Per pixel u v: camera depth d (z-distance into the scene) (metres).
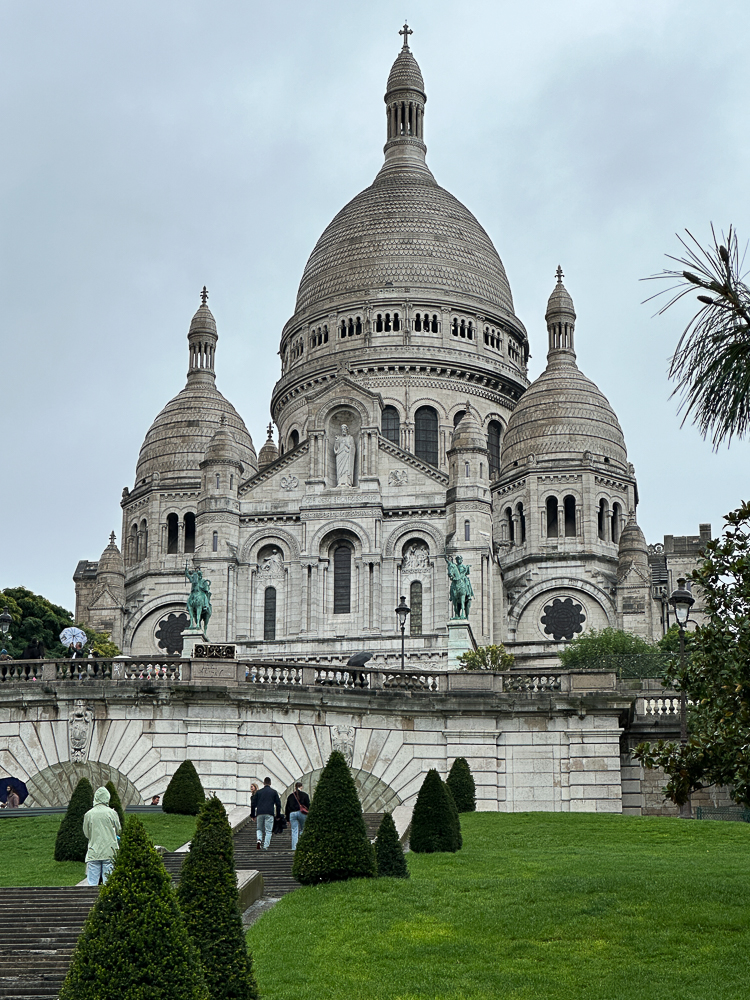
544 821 53.25
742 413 25.97
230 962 29.78
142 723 61.12
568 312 138.75
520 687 63.34
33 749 61.50
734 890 37.41
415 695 62.25
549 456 129.75
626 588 122.19
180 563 130.38
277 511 120.94
